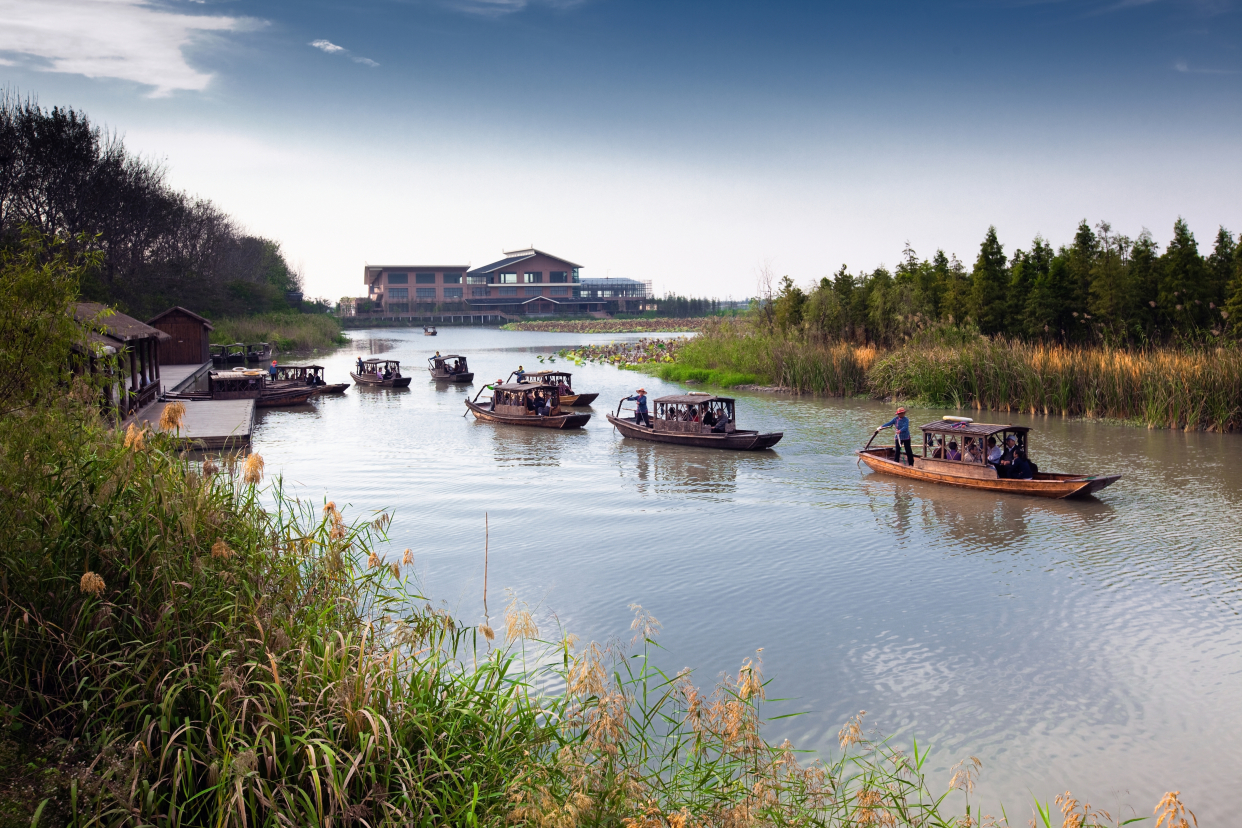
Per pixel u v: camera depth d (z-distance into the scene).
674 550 15.35
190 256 84.50
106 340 22.27
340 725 6.19
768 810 5.84
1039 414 32.62
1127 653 10.90
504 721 6.98
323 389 43.84
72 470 7.62
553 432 30.95
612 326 136.00
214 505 8.08
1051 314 38.25
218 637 6.82
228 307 84.44
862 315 48.00
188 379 42.59
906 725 9.11
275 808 5.34
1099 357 32.34
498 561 14.60
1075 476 19.55
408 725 6.41
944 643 11.23
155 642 6.43
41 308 7.51
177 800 5.73
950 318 43.34
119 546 7.09
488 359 71.00
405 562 9.71
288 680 6.47
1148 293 37.12
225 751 5.59
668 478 22.08
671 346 65.75
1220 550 15.06
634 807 5.61
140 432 7.80
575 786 5.41
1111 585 13.38
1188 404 28.31
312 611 7.97
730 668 10.38
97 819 5.14
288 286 125.44
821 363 41.16
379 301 162.12
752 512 18.30
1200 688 9.91
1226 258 37.00
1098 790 7.92
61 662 6.49
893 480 21.73
